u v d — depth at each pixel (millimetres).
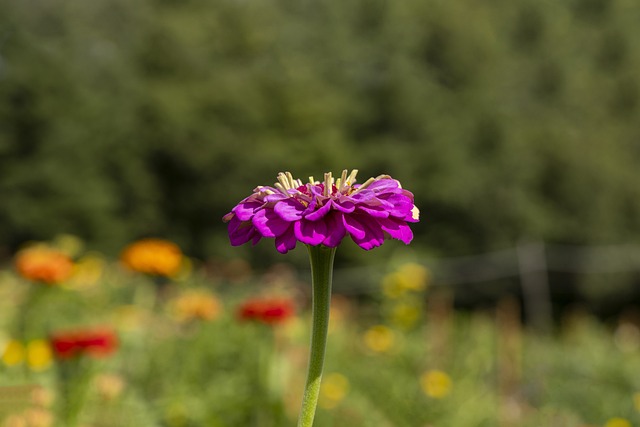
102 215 25250
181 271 7996
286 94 27750
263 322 4477
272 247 24219
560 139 29406
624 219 27969
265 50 34375
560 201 27922
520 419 5375
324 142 26844
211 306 5348
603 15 45344
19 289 6801
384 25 36438
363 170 27422
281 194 1903
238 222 1980
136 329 5395
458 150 27844
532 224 26703
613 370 7027
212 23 32312
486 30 36062
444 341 6906
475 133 29125
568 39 43469
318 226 1846
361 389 5590
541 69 39438
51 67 26250
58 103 25797
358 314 8633
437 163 27109
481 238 26891
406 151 27312
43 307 5836
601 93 38625
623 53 42406
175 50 28578
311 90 28859
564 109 38406
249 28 32750
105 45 36188
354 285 22078
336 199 1871
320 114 27891
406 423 5090
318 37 37812
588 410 6043
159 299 8039
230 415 4406
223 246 25250
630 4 45750
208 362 5066
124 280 8242
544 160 28359
